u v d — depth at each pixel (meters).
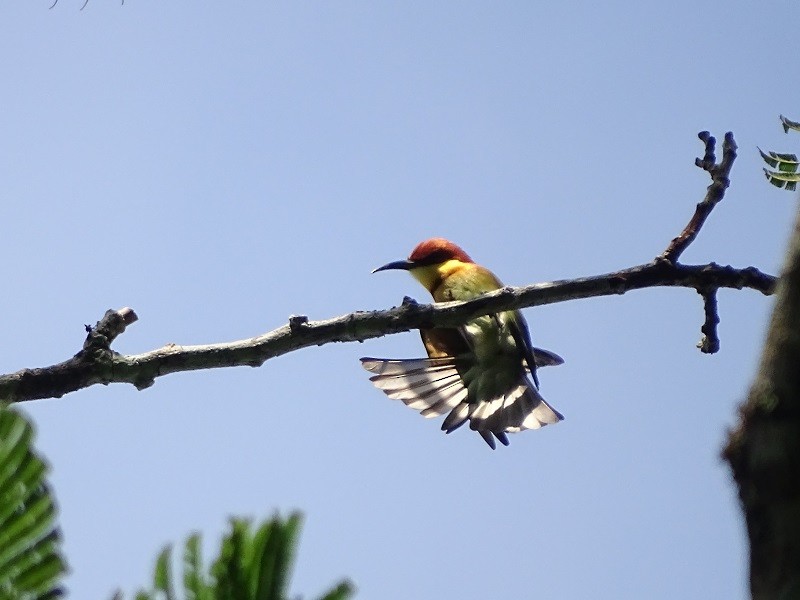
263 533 2.66
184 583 2.63
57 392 9.70
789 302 3.17
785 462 3.11
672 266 9.94
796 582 3.02
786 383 3.15
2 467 2.74
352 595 2.57
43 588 2.71
